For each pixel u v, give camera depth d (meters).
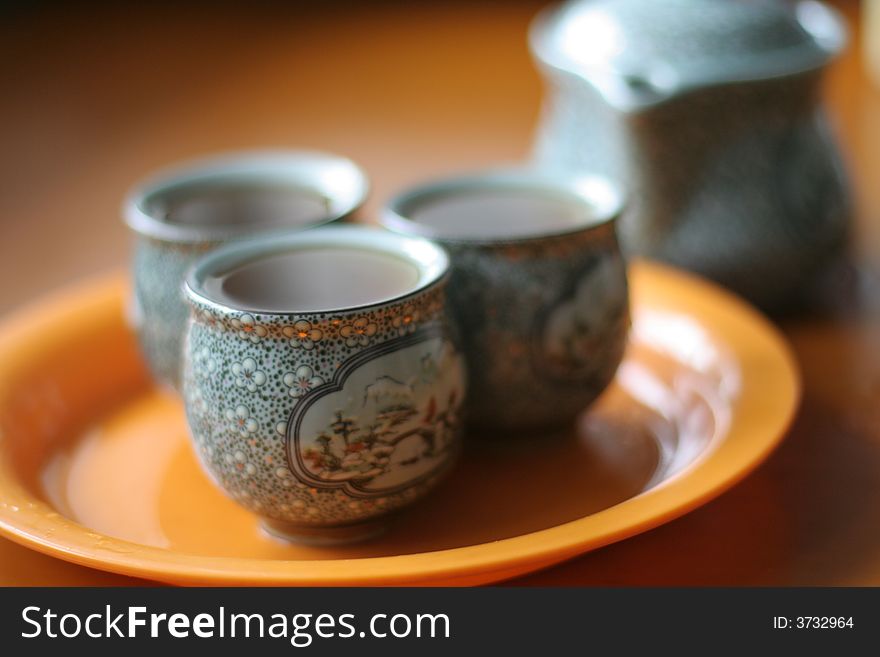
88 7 1.02
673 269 0.46
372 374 0.33
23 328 0.44
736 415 0.38
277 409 0.33
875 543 0.35
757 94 0.43
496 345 0.37
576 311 0.37
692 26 0.44
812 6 0.48
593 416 0.41
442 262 0.34
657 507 0.33
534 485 0.38
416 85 0.80
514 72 0.82
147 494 0.38
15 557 0.35
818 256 0.45
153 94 0.79
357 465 0.33
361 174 0.41
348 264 0.36
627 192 0.45
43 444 0.40
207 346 0.33
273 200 0.42
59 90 0.80
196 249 0.38
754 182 0.44
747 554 0.35
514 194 0.41
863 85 0.73
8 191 0.62
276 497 0.33
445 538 0.36
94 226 0.58
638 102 0.43
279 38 0.94
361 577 0.31
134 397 0.43
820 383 0.43
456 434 0.35
